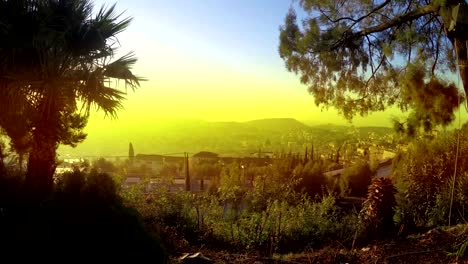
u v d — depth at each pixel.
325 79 11.16
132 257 4.57
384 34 10.61
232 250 7.61
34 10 6.65
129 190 8.88
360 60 10.84
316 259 6.31
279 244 7.85
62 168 6.47
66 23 6.75
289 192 10.01
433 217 7.90
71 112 7.18
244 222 8.45
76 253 4.47
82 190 4.68
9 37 6.33
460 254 5.55
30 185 5.58
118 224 4.65
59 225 4.55
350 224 8.13
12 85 6.54
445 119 10.32
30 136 6.68
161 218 8.40
